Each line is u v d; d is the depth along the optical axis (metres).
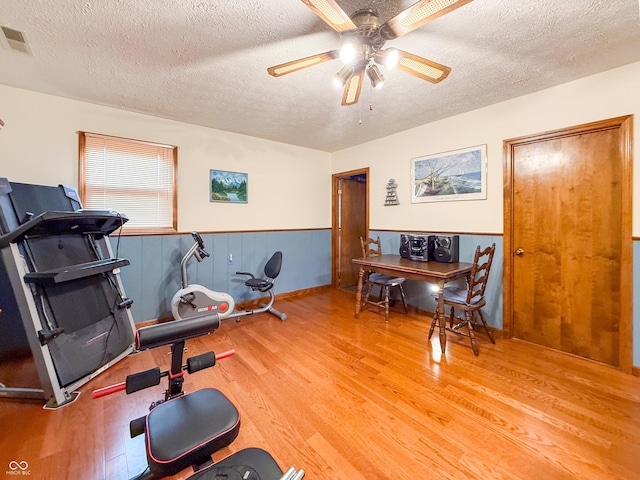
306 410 1.78
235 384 2.06
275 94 2.62
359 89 2.00
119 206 3.03
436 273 2.56
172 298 3.17
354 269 5.28
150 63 2.10
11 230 1.91
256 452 0.97
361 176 5.33
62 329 1.89
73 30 1.73
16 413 1.74
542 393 1.95
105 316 2.32
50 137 2.63
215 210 3.66
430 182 3.45
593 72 2.27
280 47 1.92
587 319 2.43
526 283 2.77
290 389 2.00
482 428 1.63
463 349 2.62
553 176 2.58
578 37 1.82
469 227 3.12
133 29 1.72
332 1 1.23
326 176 4.86
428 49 1.95
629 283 2.19
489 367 2.29
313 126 3.53
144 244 3.13
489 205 2.96
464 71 2.24
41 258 1.98
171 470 0.92
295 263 4.49
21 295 1.78
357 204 5.29
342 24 1.39
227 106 2.90
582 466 1.38
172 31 1.75
